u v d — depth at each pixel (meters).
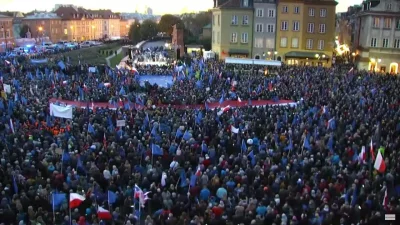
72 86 43.28
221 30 84.50
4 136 25.33
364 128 27.44
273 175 20.03
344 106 34.16
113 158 22.00
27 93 38.91
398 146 25.20
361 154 22.33
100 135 26.25
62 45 117.44
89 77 50.25
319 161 21.73
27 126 27.84
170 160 23.25
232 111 32.78
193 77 52.19
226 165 21.14
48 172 20.52
